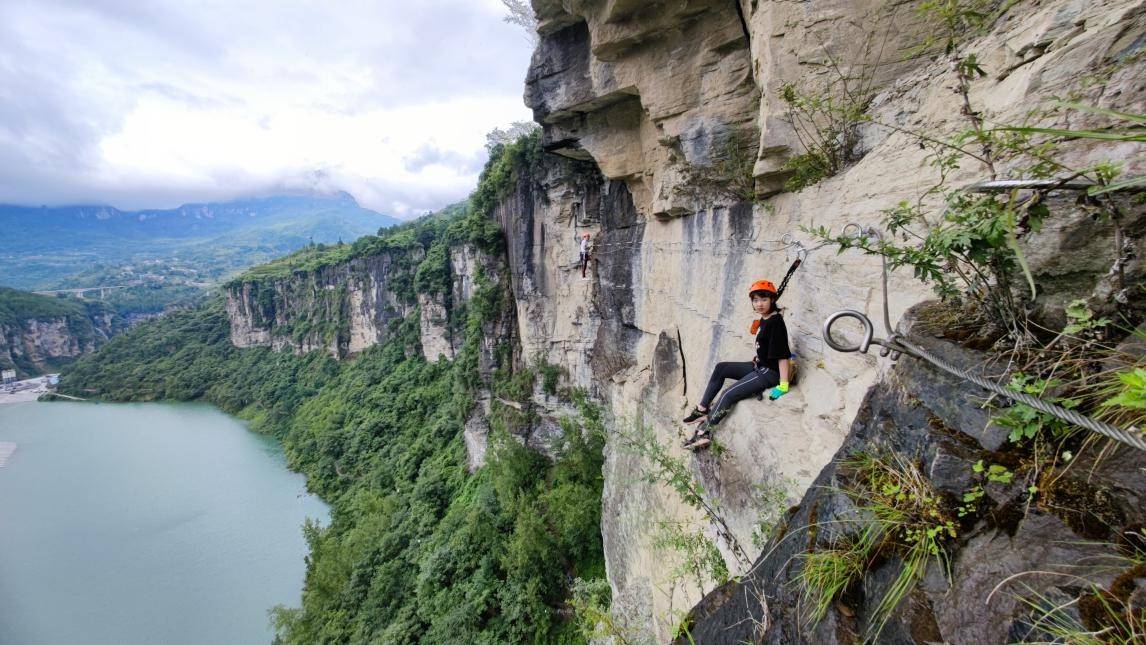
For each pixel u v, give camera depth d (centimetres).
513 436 2978
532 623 1894
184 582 3578
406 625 2200
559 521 2112
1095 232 189
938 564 171
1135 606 118
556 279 2659
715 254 845
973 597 152
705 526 671
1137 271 168
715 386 603
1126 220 176
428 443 4122
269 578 3575
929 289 298
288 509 4559
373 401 5422
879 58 486
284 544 3991
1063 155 214
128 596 3478
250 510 4591
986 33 376
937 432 194
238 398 8375
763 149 574
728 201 809
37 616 3338
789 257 575
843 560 203
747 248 730
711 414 610
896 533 190
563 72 1246
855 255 407
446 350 4872
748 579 275
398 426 4831
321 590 2842
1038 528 150
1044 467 160
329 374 7150
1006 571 148
